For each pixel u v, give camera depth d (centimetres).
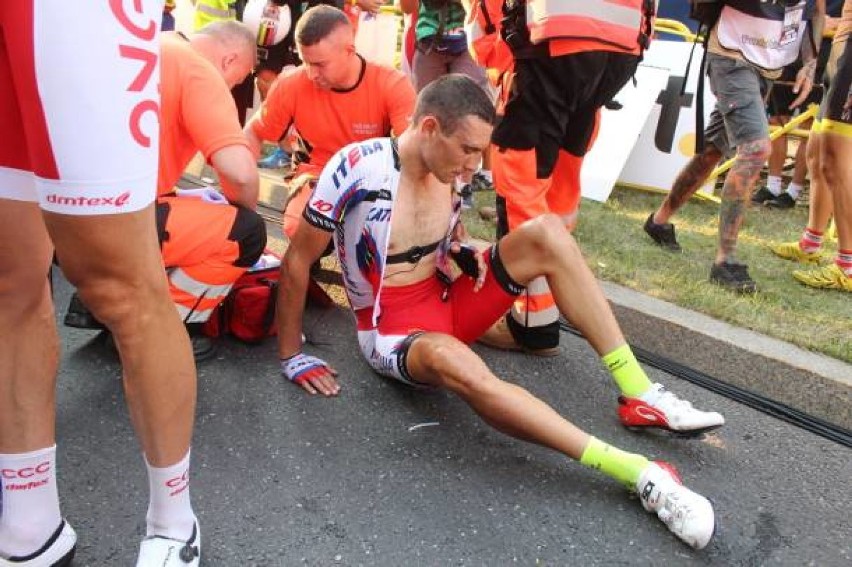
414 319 236
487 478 210
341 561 175
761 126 350
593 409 253
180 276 244
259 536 181
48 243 140
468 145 203
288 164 529
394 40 668
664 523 193
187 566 151
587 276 229
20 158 128
